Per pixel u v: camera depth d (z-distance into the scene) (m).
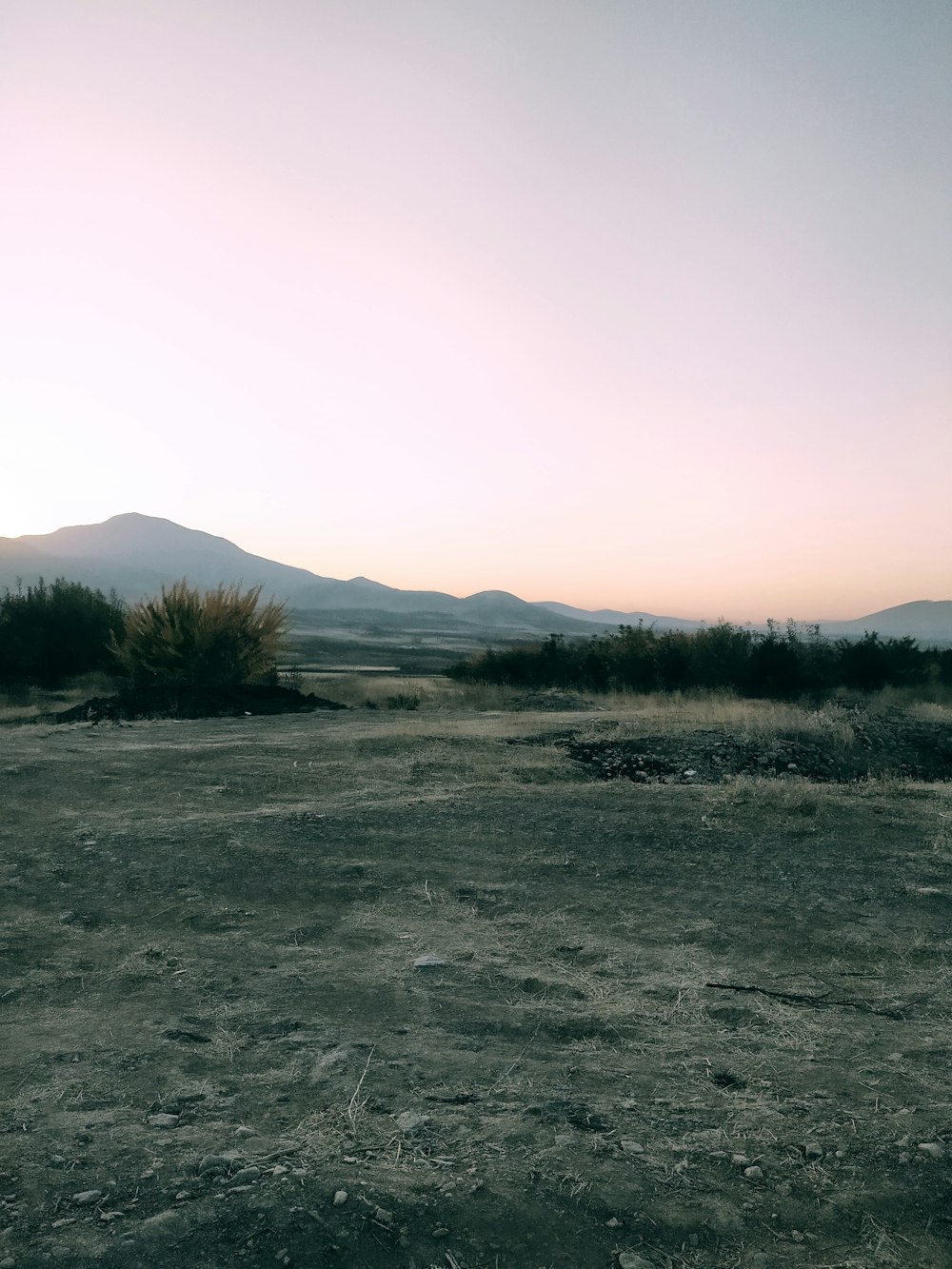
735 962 4.96
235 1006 4.30
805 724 14.47
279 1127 3.13
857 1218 2.66
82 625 27.17
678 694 21.53
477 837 7.50
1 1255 2.41
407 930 5.46
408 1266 2.42
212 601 22.12
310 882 6.32
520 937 5.35
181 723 15.62
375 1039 3.92
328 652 148.12
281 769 10.51
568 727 14.30
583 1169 2.88
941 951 5.10
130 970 4.79
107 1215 2.59
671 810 8.43
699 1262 2.46
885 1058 3.79
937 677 26.23
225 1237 2.50
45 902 5.94
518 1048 3.86
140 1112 3.24
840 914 5.70
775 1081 3.56
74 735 13.44
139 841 7.29
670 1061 3.76
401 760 11.30
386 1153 2.95
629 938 5.34
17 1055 3.75
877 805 8.65
